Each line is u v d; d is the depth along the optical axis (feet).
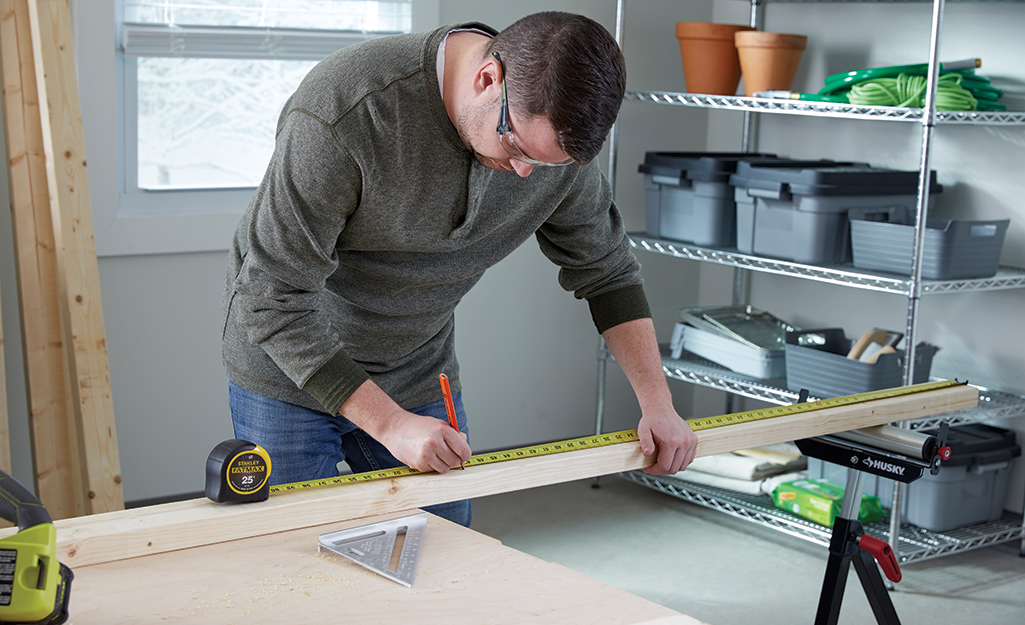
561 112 3.84
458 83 4.40
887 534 9.53
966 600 8.77
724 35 10.58
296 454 5.58
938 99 8.82
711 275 13.11
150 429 9.72
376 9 10.28
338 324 5.51
